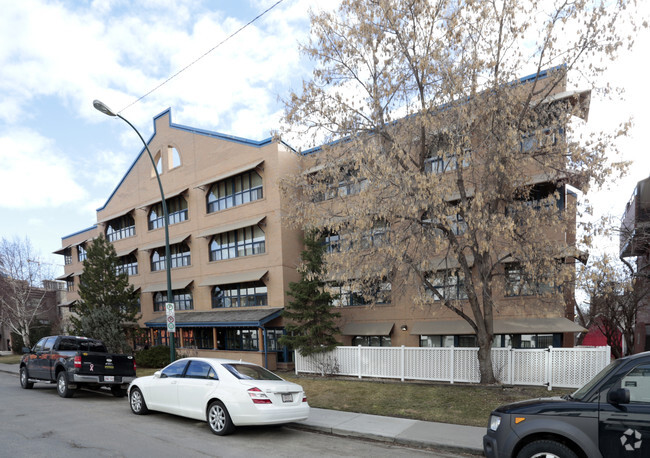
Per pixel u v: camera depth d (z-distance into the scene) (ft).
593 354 33.91
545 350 35.60
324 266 40.83
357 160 31.37
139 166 92.89
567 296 43.42
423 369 41.22
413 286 41.34
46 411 31.81
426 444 22.54
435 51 31.45
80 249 118.11
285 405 24.47
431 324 52.13
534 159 33.68
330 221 36.35
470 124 32.73
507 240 36.24
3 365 76.18
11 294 102.89
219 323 64.49
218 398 24.49
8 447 21.40
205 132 76.43
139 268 92.73
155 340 87.86
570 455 14.44
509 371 36.96
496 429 16.29
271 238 64.39
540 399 16.48
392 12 32.24
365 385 39.40
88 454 20.25
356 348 45.91
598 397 14.65
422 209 33.37
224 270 72.08
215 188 75.25
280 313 58.08
